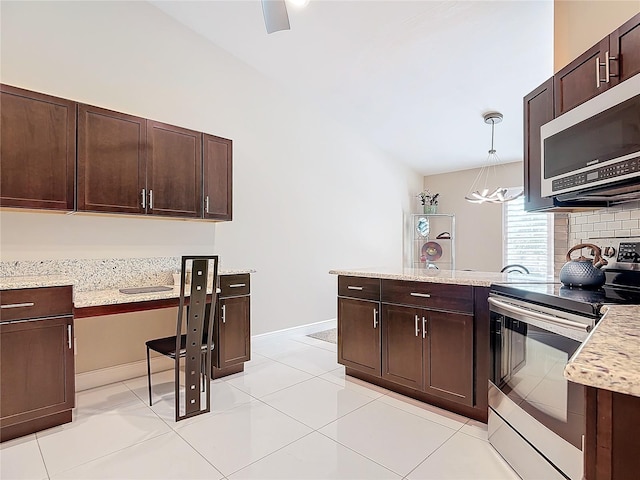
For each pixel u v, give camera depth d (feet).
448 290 8.08
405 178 20.06
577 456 4.68
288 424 7.72
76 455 6.58
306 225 15.05
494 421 6.84
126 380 10.20
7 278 8.14
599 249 6.81
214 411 8.30
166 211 9.71
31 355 7.16
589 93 6.37
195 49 11.70
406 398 9.00
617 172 5.43
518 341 6.16
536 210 7.93
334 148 16.16
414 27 10.24
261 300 13.52
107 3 10.01
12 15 8.63
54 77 9.16
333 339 14.35
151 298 8.43
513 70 11.48
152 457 6.53
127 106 10.31
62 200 8.09
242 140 12.91
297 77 13.50
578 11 8.08
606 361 2.35
